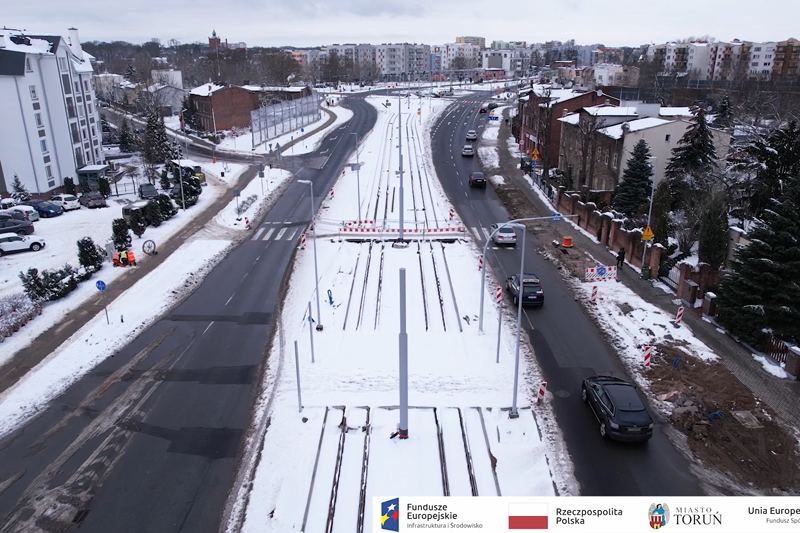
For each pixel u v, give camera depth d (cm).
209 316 3234
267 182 6381
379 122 10325
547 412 2327
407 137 8819
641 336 2892
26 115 5678
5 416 2353
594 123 5319
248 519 1797
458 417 2278
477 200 5597
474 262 3972
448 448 2098
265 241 4538
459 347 2831
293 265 3997
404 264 3966
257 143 8650
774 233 2778
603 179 5497
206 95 9512
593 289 3341
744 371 2572
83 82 6950
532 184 6147
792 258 2725
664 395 2419
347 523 1769
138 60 17512
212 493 1920
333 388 2491
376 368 2645
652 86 11931
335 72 18725
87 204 5547
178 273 3847
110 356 2814
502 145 8281
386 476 1962
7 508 1870
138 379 2608
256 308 3328
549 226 4759
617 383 2267
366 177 6512
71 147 6331
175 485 1958
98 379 2614
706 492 1906
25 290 3366
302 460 2047
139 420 2311
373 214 5191
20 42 5850
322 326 3041
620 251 3800
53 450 2144
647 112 5838
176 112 12094
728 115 7162
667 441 2152
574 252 4141
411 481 1938
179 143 8506
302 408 2345
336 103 13112
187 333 3034
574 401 2402
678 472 1994
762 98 7719
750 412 2289
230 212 5334
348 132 9412
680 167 4675
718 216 3497
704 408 2316
